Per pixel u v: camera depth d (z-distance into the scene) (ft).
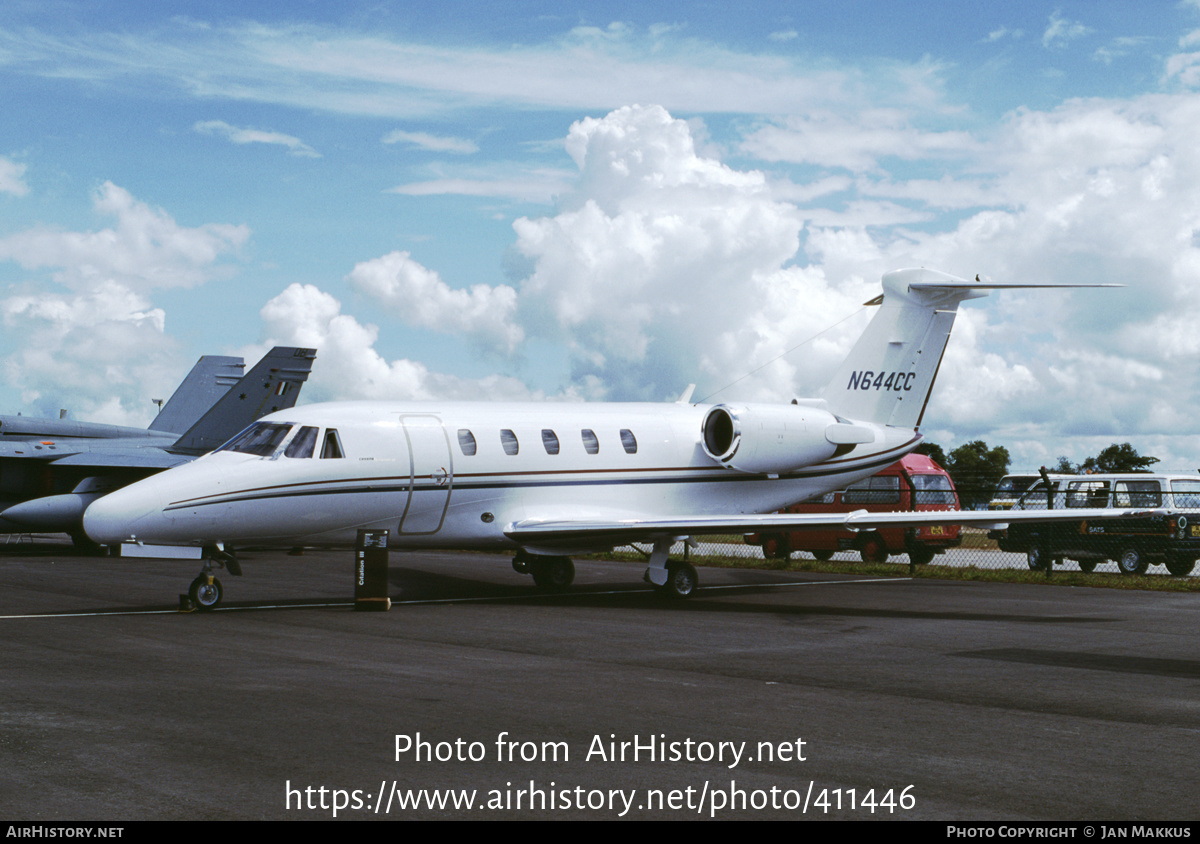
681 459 67.41
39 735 24.30
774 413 68.23
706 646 41.16
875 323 74.18
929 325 75.77
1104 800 20.29
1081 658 38.60
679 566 61.52
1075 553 89.76
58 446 105.91
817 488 72.38
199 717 26.45
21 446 103.76
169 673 32.99
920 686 32.32
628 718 27.04
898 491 91.97
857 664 36.73
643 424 67.00
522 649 39.58
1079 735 25.64
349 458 55.62
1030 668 36.06
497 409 62.75
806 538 100.94
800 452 69.15
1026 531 99.86
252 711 27.25
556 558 67.10
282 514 53.88
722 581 76.13
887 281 74.69
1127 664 37.19
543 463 62.03
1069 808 19.81
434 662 36.01
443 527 59.31
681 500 67.41
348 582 69.41
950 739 25.13
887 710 28.48
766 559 96.78
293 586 66.44
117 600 56.90
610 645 41.01
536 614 52.08
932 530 95.66
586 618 50.55
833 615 53.21
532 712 27.63
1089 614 54.44
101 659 35.76
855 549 98.94
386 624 46.93
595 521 59.98
